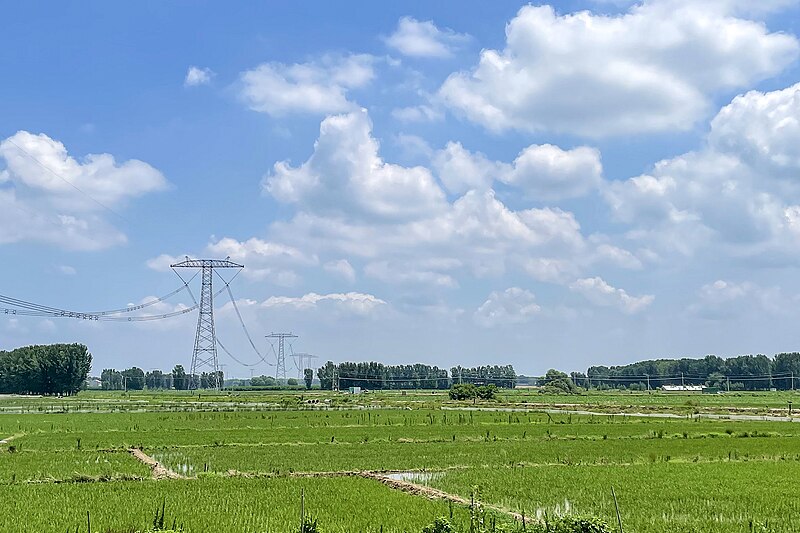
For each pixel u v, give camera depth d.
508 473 39.50
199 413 98.50
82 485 35.00
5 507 29.28
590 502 30.83
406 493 33.00
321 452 50.62
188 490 33.50
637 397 181.38
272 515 27.86
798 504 30.33
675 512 28.77
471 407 119.81
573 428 72.25
